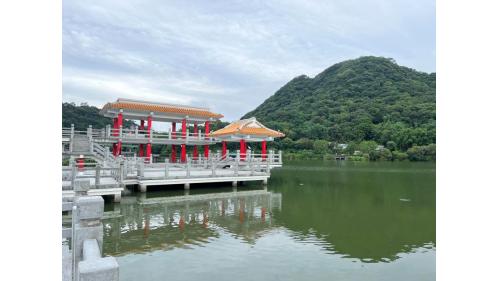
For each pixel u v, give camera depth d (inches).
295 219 533.6
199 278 299.1
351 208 620.7
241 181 969.5
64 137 1003.3
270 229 470.9
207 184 917.2
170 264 333.1
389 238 428.1
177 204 654.5
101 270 107.6
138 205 637.3
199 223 505.0
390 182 1023.6
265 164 981.2
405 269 324.2
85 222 183.8
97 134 1091.9
